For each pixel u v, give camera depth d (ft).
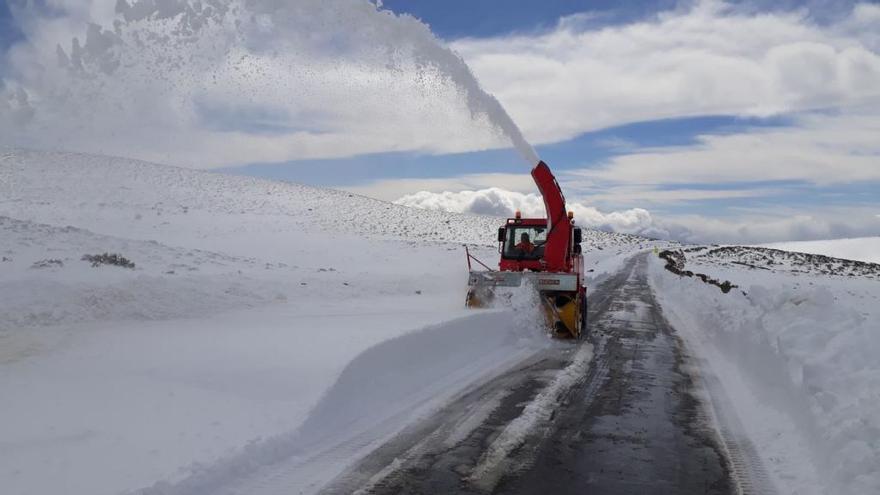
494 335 39.47
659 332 50.44
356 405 23.65
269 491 16.10
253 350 27.48
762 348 30.27
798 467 18.98
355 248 147.95
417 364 29.89
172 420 19.29
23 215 164.04
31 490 14.08
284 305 47.91
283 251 134.51
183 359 26.30
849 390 20.85
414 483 17.03
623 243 364.58
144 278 43.16
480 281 44.39
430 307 47.83
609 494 16.75
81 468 15.44
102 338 30.86
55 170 254.06
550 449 20.26
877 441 16.87
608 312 64.54
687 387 30.27
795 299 31.22
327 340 28.84
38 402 20.52
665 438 21.80
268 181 317.83
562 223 45.91
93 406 20.31
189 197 243.60
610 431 22.45
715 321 45.98
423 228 244.83
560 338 45.14
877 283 139.23
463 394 27.27
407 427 22.16
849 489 16.03
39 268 46.19
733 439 21.90
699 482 17.79
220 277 53.01
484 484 17.15
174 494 14.89
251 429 18.89
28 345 29.01
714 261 208.23
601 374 32.65
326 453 19.17
